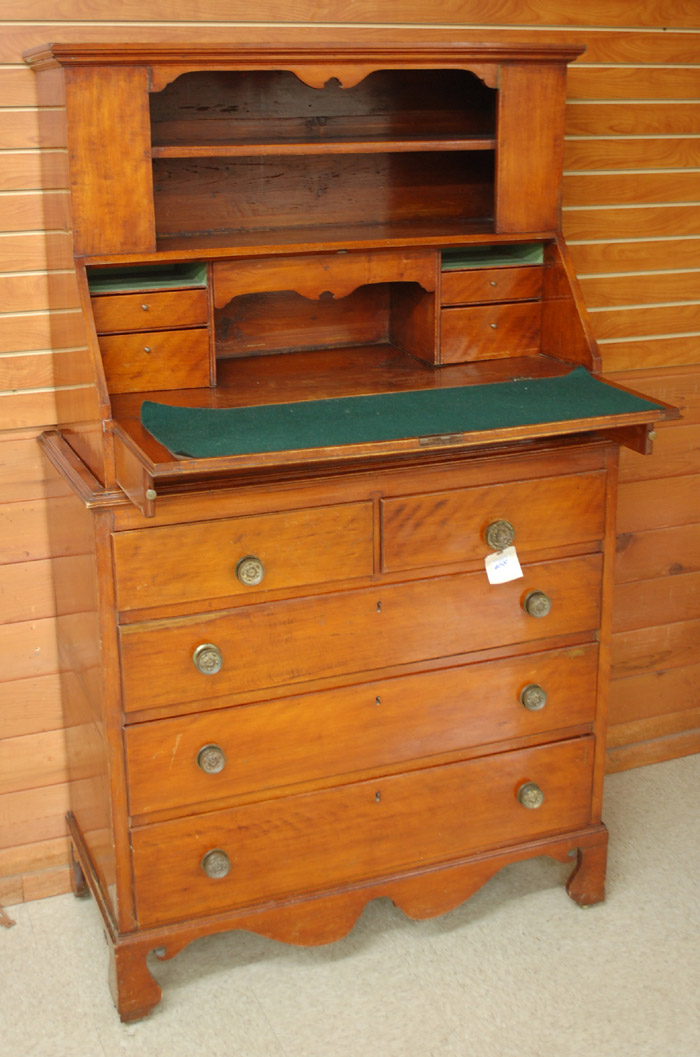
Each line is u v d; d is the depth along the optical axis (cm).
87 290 219
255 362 262
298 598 226
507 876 288
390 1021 239
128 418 212
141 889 232
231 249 228
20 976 255
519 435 209
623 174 294
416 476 228
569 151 287
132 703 220
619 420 215
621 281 302
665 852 296
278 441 198
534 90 245
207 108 248
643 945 262
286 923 244
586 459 242
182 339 233
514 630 247
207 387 238
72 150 215
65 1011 244
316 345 273
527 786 255
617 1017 240
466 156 274
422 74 263
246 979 253
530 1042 233
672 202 302
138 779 225
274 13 252
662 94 292
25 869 284
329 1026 238
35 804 282
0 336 250
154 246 225
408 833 251
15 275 248
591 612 254
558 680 255
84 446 225
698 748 346
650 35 286
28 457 259
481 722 250
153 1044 234
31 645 272
